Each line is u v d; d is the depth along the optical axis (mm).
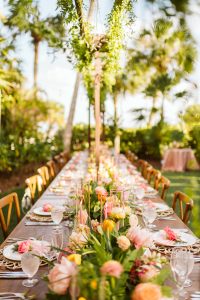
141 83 12977
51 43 6941
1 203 2832
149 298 1021
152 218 2379
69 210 2791
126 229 1884
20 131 11211
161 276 1208
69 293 1137
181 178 9656
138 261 1250
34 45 14172
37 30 9242
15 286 1617
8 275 1724
